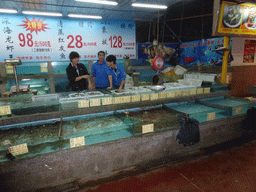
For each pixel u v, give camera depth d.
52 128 2.88
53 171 2.58
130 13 6.21
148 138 3.10
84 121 3.17
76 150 2.62
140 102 3.35
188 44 7.56
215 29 4.18
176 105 4.18
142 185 2.78
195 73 4.94
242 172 3.06
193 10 6.81
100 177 2.91
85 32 6.67
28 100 2.90
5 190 2.35
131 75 6.95
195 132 3.14
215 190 2.67
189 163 3.32
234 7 4.12
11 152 2.29
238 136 4.19
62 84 6.66
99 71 4.87
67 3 5.00
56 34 6.34
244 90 7.05
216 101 4.41
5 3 4.87
